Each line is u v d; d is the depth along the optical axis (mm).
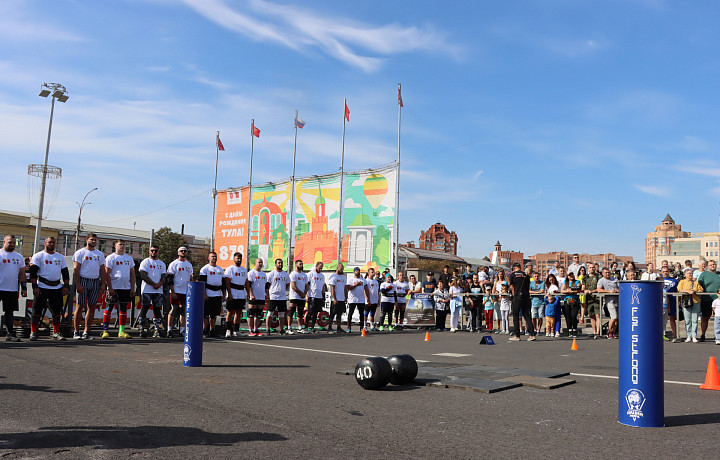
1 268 9781
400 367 5973
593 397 5430
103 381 5836
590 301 14703
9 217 59719
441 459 3375
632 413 4258
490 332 16328
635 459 3406
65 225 72000
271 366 7422
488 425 4246
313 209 23406
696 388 6047
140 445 3551
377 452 3498
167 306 13203
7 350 8453
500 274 16234
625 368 4332
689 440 3848
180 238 62938
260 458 3332
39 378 5930
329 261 22609
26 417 4215
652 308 4230
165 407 4668
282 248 24547
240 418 4344
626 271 14062
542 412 4723
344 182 22453
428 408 4855
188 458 3314
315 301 15023
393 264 20781
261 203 25547
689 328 12352
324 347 10422
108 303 11047
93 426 3994
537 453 3520
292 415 4492
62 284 10828
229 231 26656
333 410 4719
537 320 15688
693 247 166125
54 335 10422
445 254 84125
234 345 10336
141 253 74500
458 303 16828
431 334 15297
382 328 17281
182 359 7805
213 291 12078
